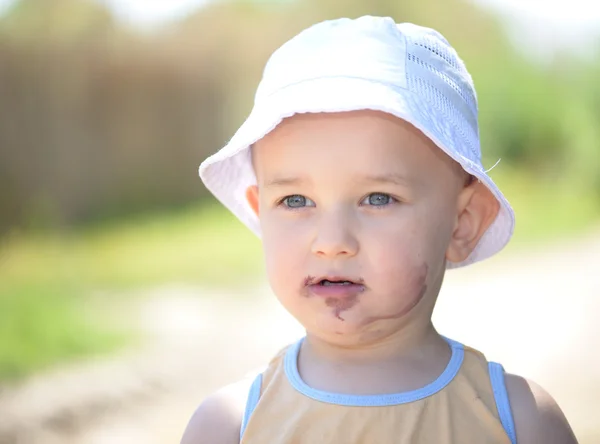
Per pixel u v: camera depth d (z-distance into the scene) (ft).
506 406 6.32
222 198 7.84
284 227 6.40
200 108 53.42
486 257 7.39
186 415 16.48
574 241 40.86
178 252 36.42
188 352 20.67
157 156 51.31
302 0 62.08
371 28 6.73
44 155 45.80
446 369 6.42
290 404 6.36
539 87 69.15
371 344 6.41
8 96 44.83
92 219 46.32
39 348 20.13
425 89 6.53
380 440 6.07
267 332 22.98
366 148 6.17
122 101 49.67
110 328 22.74
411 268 6.24
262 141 6.68
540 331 22.57
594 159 64.39
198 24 54.54
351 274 6.18
